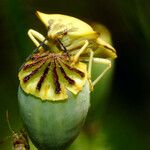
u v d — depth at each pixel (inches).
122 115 8.0
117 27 8.6
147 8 8.0
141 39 8.5
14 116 7.5
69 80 4.8
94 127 6.9
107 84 6.6
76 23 5.4
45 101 4.8
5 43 7.4
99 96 6.6
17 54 7.4
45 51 5.2
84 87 4.9
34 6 8.0
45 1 8.4
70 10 8.7
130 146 7.6
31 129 4.9
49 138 4.9
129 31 8.6
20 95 4.8
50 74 4.8
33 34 5.6
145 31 8.2
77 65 4.9
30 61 4.9
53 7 8.5
